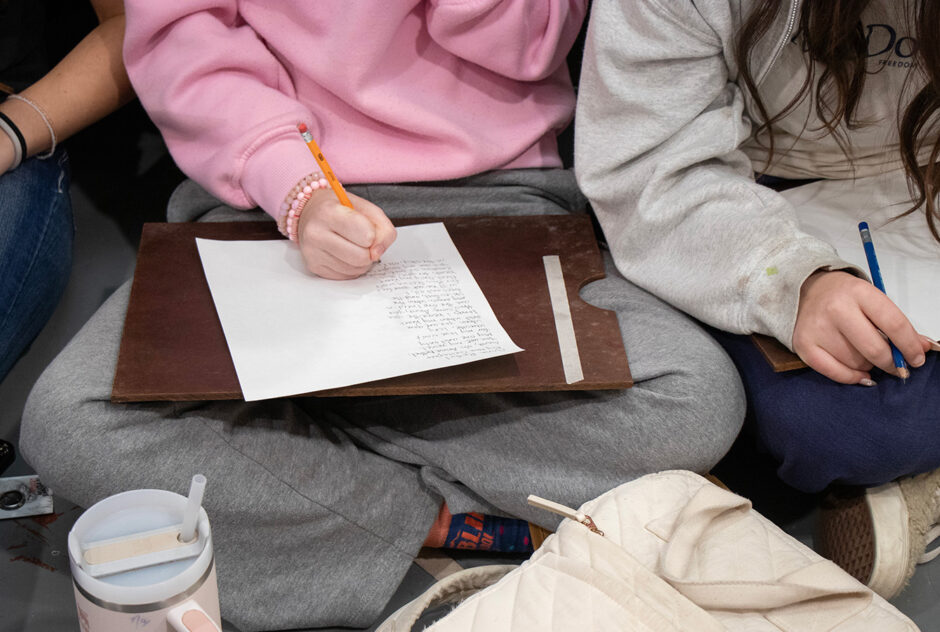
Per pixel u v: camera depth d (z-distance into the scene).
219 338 1.03
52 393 1.03
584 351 1.05
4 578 1.19
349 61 1.19
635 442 1.09
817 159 1.29
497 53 1.25
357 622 1.16
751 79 1.15
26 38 1.46
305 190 1.13
